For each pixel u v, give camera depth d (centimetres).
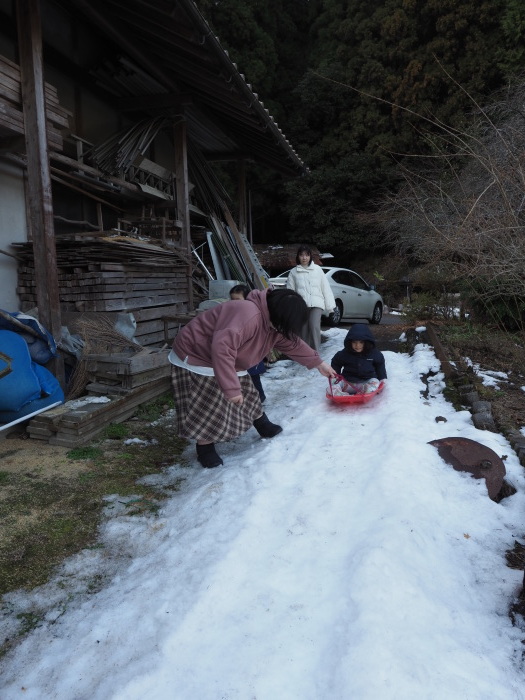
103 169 674
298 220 2342
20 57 448
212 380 338
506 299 657
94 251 552
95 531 287
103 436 430
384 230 1483
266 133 844
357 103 2236
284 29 2639
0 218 555
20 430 430
